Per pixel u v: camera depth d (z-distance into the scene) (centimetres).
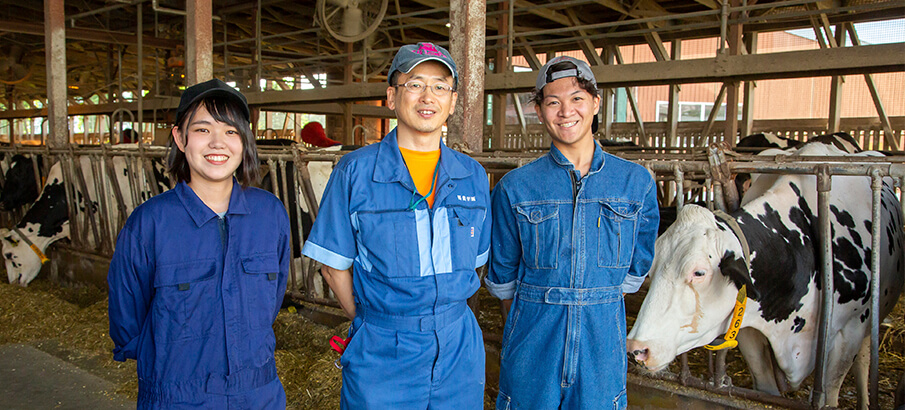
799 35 1370
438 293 167
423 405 170
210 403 163
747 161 254
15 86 1958
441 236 169
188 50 508
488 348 299
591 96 182
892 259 304
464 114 321
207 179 166
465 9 316
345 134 1028
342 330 346
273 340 177
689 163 254
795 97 1409
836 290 255
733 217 231
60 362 350
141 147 475
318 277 446
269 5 1052
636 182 183
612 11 927
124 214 507
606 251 180
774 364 256
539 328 182
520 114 1096
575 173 182
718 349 239
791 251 237
